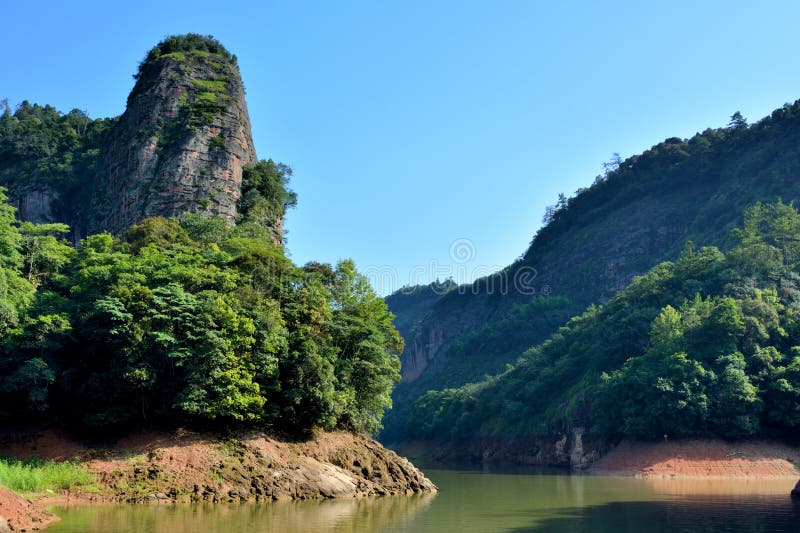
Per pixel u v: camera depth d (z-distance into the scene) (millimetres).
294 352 57906
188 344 53969
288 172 115875
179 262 62062
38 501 42875
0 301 53062
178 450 51938
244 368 55312
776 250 117625
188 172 101250
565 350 145375
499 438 140625
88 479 46906
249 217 101312
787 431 92312
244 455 53281
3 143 135000
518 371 152875
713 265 121312
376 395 66562
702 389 92250
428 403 178250
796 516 43438
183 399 52781
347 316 65938
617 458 98500
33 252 65375
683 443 93062
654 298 126188
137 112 110500
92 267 60719
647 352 106188
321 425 59750
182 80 112312
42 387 52812
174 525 36219
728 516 43719
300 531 35344
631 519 42719
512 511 47500
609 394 106062
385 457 63312
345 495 54812
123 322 53562
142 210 98875
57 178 125125
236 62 125688
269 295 63438
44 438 52750
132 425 54406
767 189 171500
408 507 49281
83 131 147250
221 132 107688
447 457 152375
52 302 58594
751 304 100375
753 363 95062
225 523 37531
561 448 119562
